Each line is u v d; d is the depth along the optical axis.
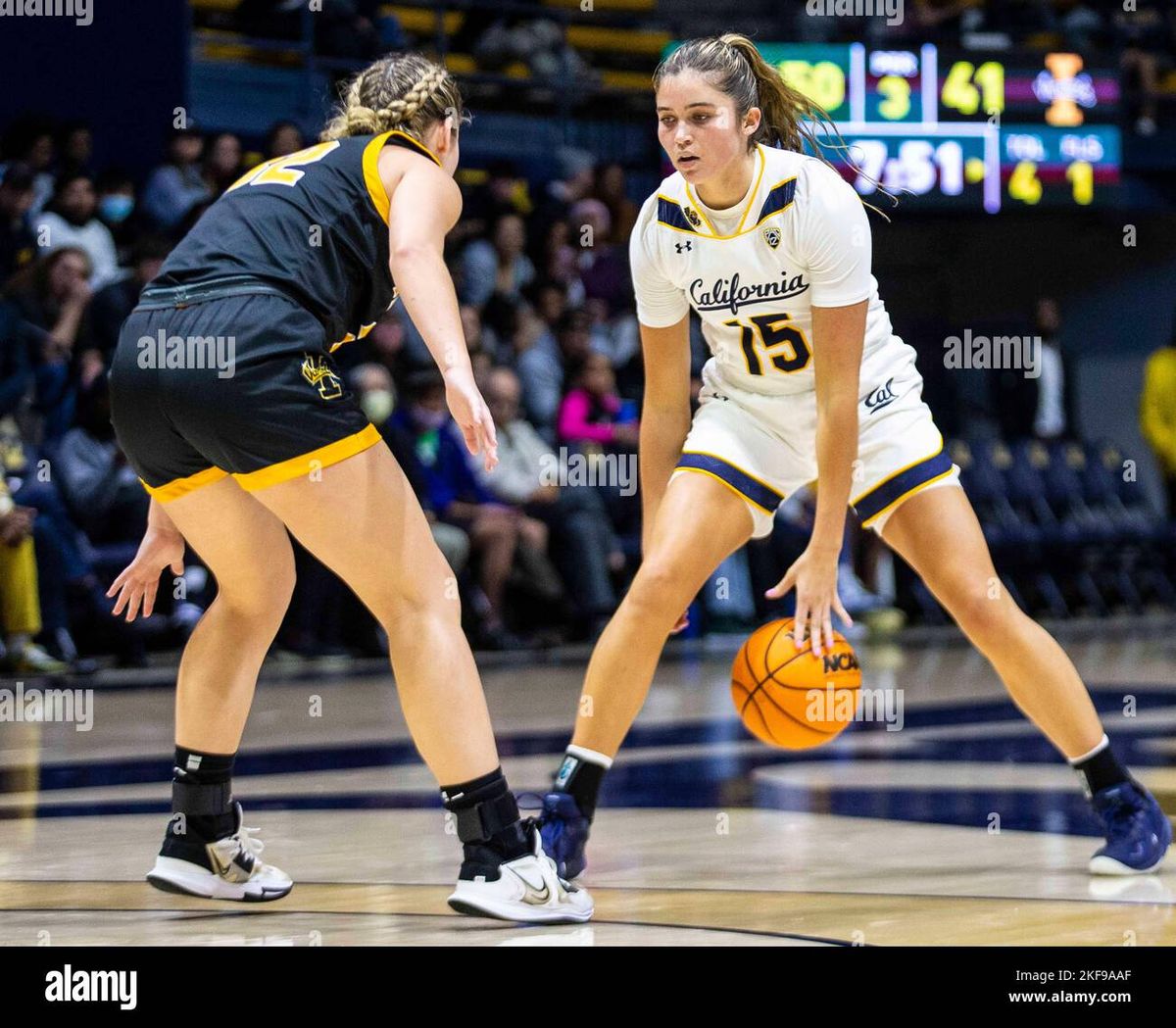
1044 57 15.10
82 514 10.51
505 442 11.89
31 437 10.40
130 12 12.34
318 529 3.23
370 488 3.23
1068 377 17.38
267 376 3.17
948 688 9.08
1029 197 15.08
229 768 3.57
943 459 4.07
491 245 12.88
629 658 3.80
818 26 14.98
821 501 3.79
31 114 12.00
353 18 13.83
